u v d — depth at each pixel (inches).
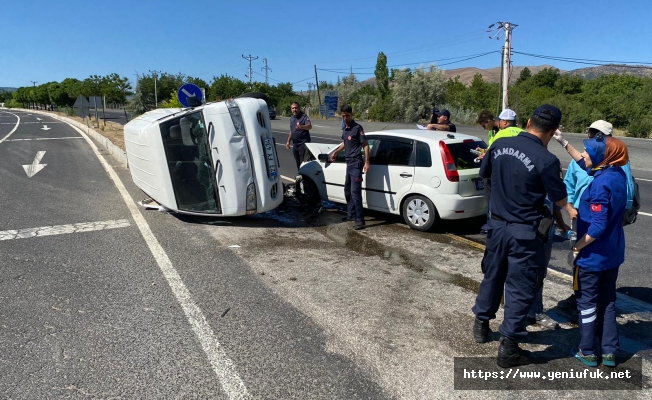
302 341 145.2
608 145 128.2
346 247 240.5
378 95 2491.4
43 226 268.7
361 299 176.1
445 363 135.3
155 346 140.9
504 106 1509.6
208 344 142.4
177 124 264.1
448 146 259.3
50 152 648.4
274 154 281.6
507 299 133.2
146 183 286.5
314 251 232.8
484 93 2610.7
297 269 206.4
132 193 362.6
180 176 268.4
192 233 259.4
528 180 127.6
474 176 259.8
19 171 472.1
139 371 128.5
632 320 166.4
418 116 1979.6
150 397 117.6
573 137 1128.2
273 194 278.8
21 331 149.2
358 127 270.1
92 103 1024.9
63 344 141.6
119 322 155.5
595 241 130.1
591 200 128.0
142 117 303.1
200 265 209.2
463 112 1862.7
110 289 181.8
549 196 128.4
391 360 136.0
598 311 136.8
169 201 273.0
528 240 127.8
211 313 162.7
